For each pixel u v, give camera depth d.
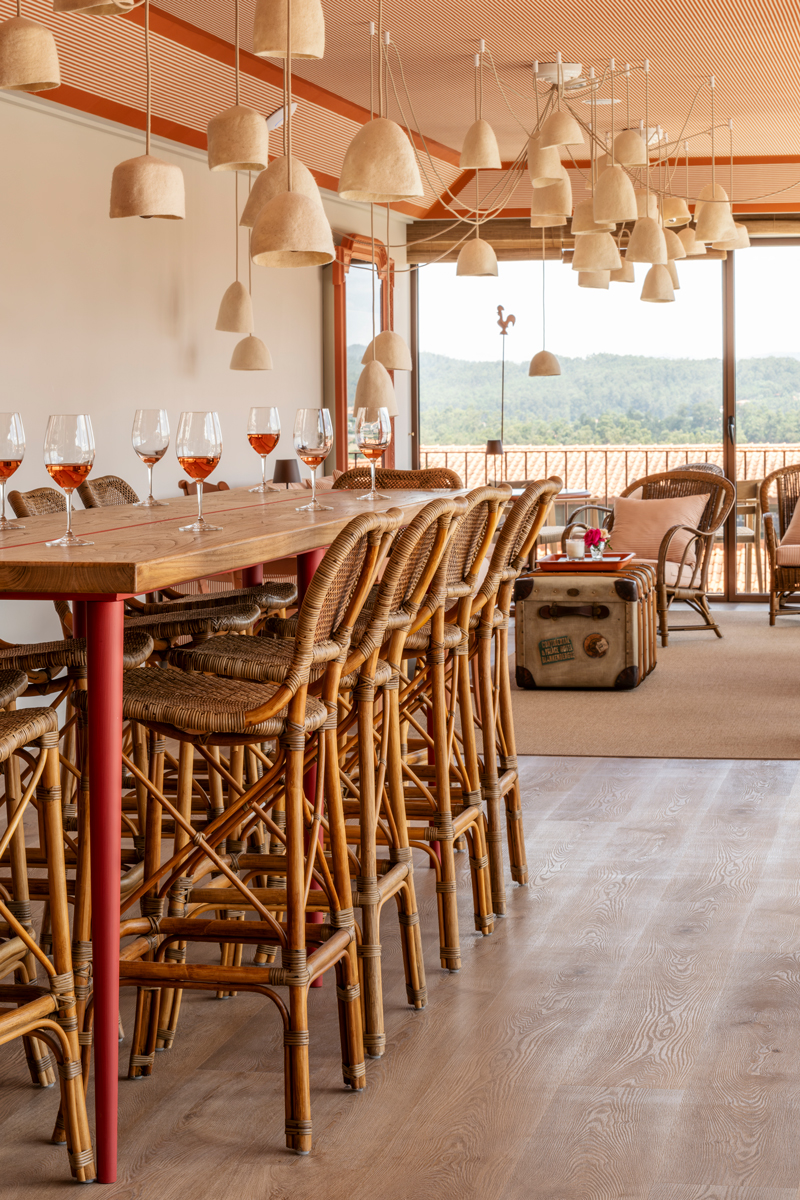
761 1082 2.37
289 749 2.22
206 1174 2.10
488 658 3.32
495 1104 2.31
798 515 8.64
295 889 2.21
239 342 7.03
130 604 3.69
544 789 4.56
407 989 2.76
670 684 6.55
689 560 8.23
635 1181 2.04
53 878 2.14
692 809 4.27
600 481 10.31
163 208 3.42
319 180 8.16
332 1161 2.13
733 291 9.84
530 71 6.47
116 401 6.33
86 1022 2.31
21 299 5.61
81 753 2.50
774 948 3.02
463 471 10.45
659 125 7.50
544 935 3.16
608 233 5.59
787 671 6.82
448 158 8.53
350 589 2.35
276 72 6.48
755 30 5.79
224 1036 2.67
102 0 2.88
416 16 5.55
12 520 2.83
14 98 5.49
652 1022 2.63
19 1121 2.31
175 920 2.41
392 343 5.86
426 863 3.86
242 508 3.16
